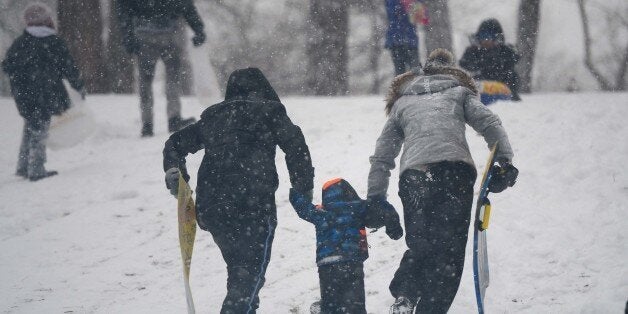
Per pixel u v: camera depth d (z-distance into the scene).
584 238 16.97
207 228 13.84
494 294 15.09
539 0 63.34
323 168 24.62
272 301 15.96
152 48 31.70
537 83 99.12
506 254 16.70
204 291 17.05
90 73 56.97
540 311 14.17
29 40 27.11
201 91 30.98
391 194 21.28
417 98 14.16
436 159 13.26
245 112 13.92
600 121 25.53
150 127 32.91
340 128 30.20
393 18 32.28
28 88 27.23
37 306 16.77
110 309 16.42
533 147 23.78
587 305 13.70
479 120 13.73
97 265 19.09
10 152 32.75
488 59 30.38
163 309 16.23
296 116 34.00
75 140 27.72
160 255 19.50
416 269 13.55
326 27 68.50
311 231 19.81
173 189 13.95
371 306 15.16
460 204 13.25
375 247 18.09
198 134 14.20
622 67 95.56
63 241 20.88
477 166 22.81
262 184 13.59
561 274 15.59
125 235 21.06
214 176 13.65
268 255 13.55
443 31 55.47
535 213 18.66
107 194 24.81
